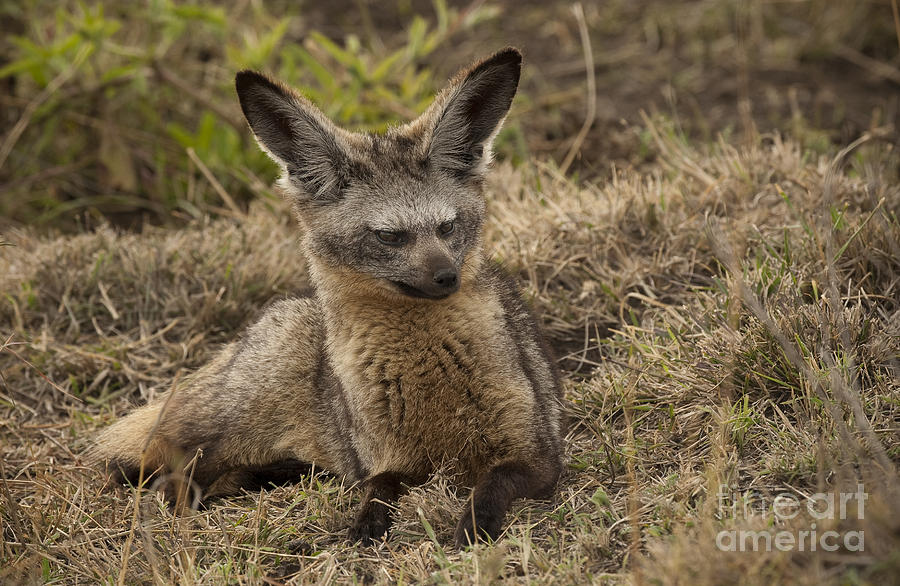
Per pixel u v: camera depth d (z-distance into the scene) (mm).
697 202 11539
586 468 8305
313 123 8750
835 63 17094
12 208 14359
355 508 8352
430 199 8625
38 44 15734
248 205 14273
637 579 6027
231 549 7535
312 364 9305
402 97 14836
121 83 14531
